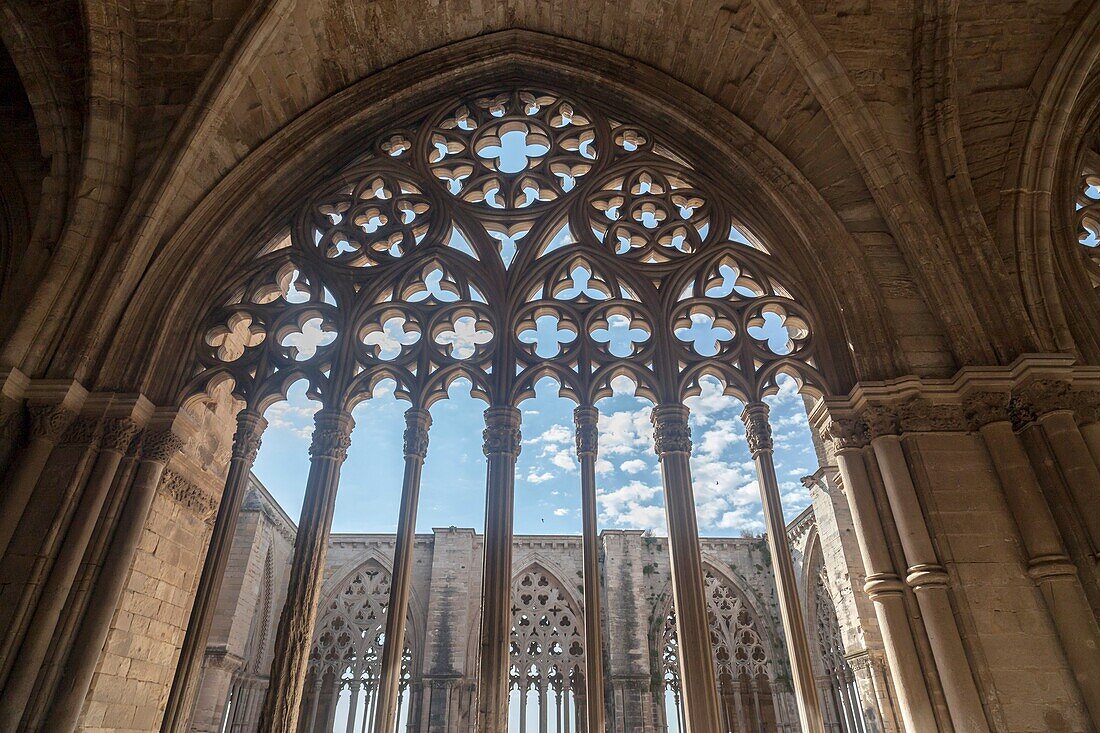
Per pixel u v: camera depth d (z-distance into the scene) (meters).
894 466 9.43
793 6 11.75
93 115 11.46
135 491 9.86
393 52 14.20
